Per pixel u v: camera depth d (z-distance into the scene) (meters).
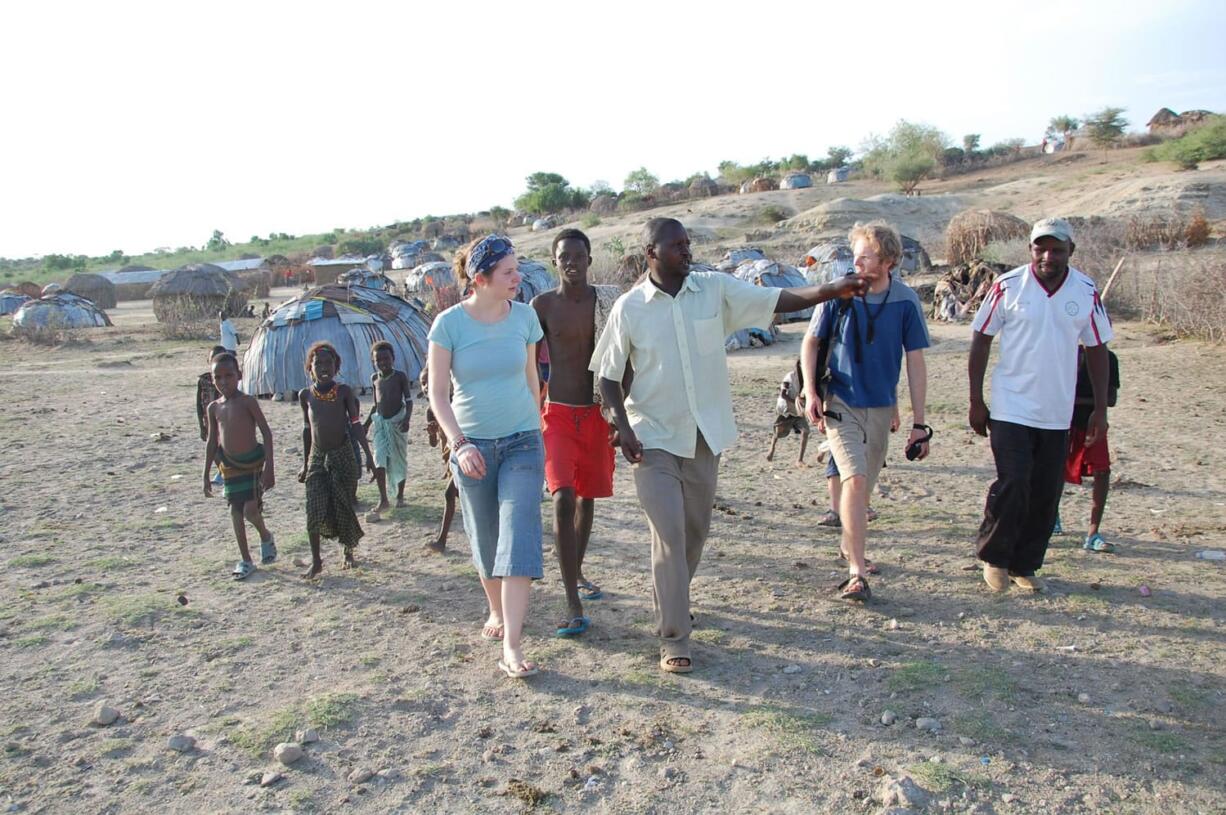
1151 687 4.31
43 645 5.21
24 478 9.56
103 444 11.38
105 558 6.83
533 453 4.77
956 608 5.36
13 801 3.65
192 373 19.36
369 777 3.78
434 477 9.35
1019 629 5.02
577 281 5.27
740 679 4.57
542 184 112.19
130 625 5.48
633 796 3.61
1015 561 5.54
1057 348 5.19
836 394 5.49
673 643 4.64
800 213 69.56
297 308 16.23
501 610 5.12
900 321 5.39
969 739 3.91
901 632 5.05
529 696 4.45
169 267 111.50
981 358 5.43
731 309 4.73
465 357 4.68
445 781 3.75
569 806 3.56
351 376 16.06
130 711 4.40
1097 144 87.69
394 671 4.77
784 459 9.69
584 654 4.93
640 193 96.88
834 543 6.74
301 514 8.10
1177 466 8.55
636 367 4.77
